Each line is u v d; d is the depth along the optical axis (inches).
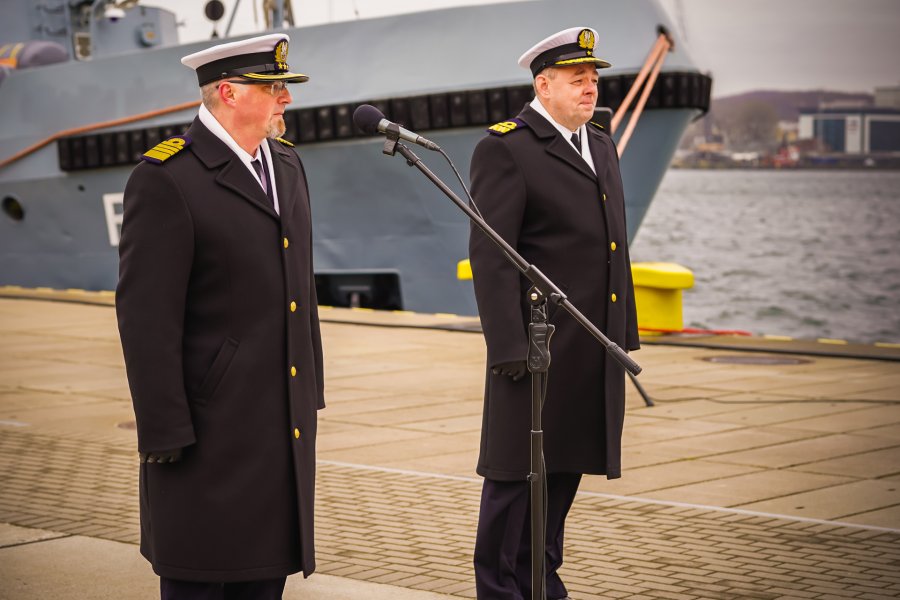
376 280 609.9
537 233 166.1
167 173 135.4
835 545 200.5
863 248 2719.0
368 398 357.4
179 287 135.6
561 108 166.6
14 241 727.7
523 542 169.5
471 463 269.3
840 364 410.6
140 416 134.0
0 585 187.2
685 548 200.1
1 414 340.5
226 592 148.9
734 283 2172.7
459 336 502.3
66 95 681.6
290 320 140.9
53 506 236.8
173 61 642.8
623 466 261.3
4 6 781.3
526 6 559.5
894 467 257.0
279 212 141.9
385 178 584.1
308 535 142.3
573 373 165.6
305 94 594.2
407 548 204.1
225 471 138.0
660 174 583.2
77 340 506.9
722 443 283.3
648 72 547.2
